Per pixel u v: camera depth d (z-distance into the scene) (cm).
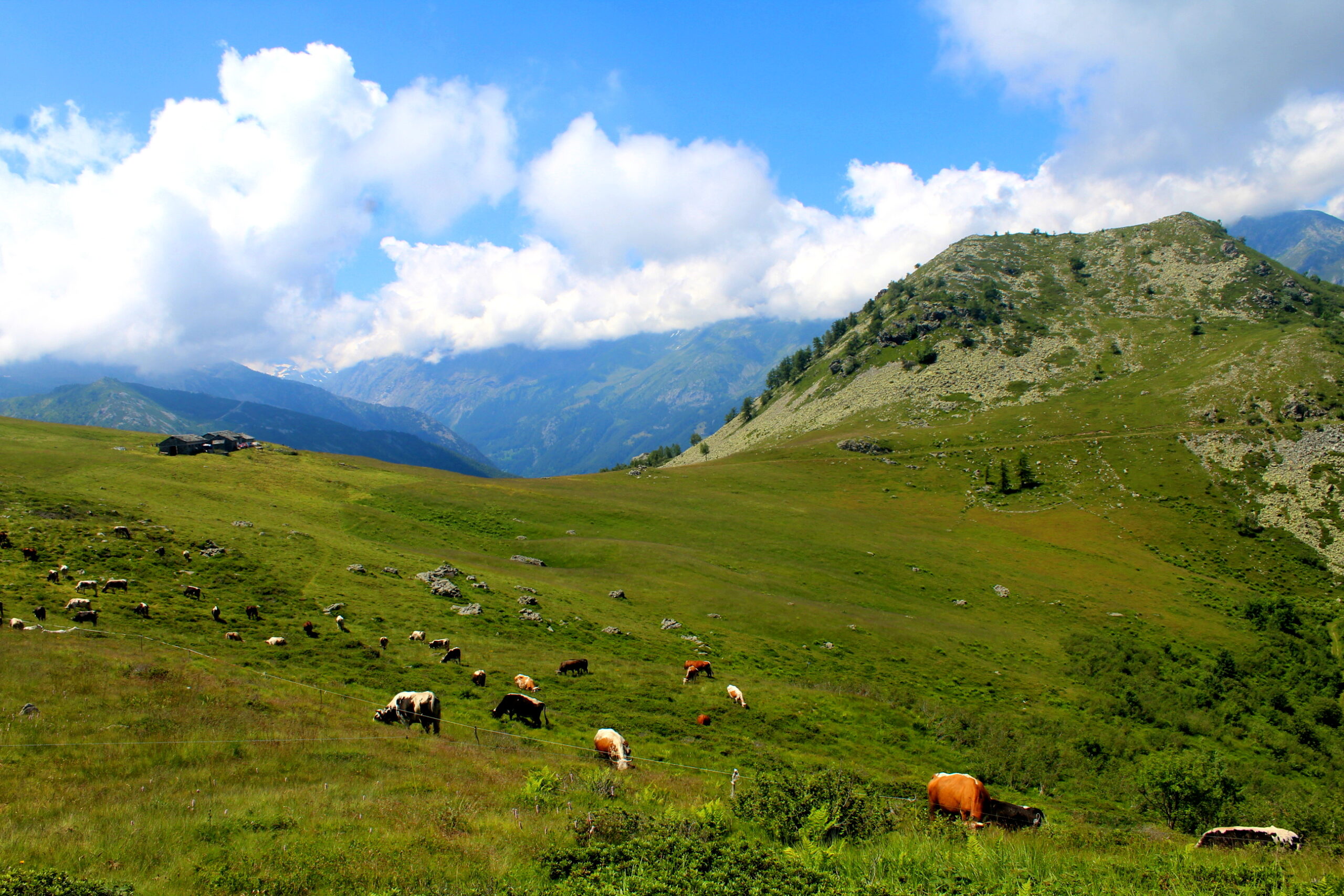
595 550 8731
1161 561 11938
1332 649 8312
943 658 6266
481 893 1023
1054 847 1467
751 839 1380
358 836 1290
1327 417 16100
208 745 1917
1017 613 8556
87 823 1270
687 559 8725
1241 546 12838
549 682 3875
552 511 10750
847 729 3959
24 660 2462
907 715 4378
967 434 19538
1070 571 10600
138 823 1283
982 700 5297
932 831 1522
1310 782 4644
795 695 4366
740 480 15650
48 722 1908
